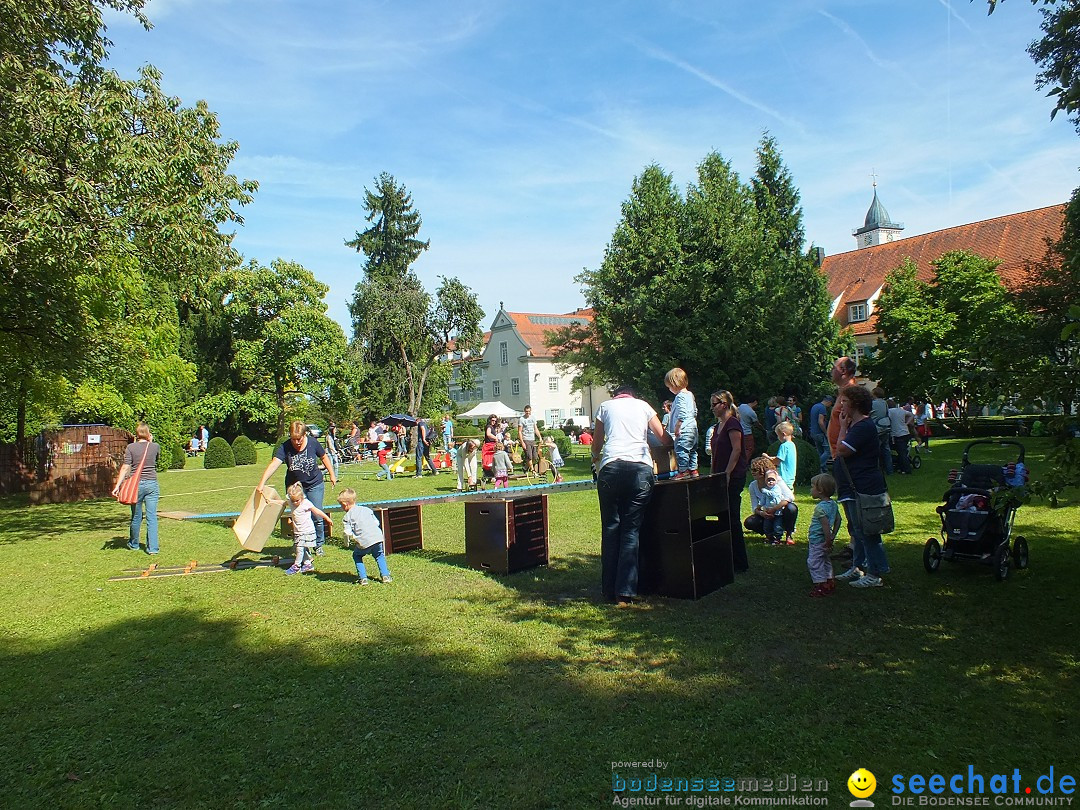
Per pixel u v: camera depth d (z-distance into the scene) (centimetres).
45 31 1115
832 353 2753
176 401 3344
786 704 402
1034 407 486
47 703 443
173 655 527
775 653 483
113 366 1739
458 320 4438
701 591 627
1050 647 471
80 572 846
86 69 1165
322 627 587
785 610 580
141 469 970
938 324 2966
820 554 619
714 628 540
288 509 1072
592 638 529
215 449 3316
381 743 375
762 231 2489
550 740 370
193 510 1550
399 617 607
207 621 615
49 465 1877
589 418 5944
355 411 4506
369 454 3556
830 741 359
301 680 468
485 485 1784
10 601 707
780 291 2259
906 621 538
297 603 669
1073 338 460
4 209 1045
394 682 458
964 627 519
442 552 902
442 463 2488
